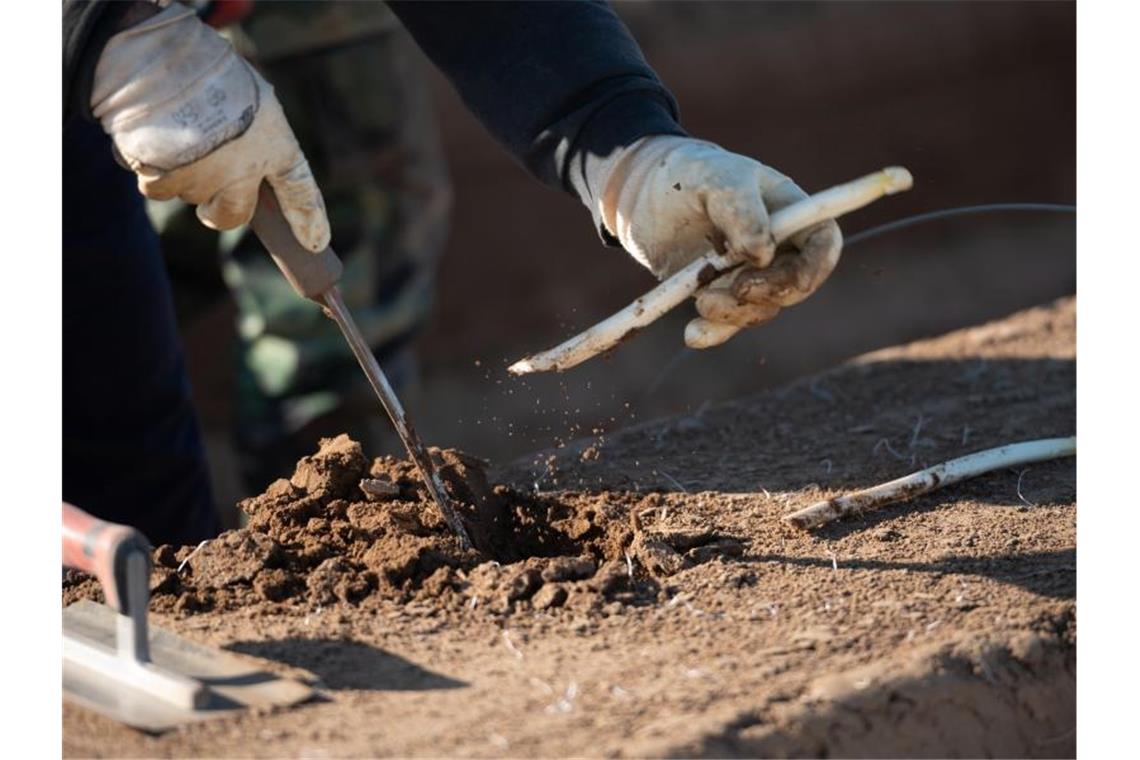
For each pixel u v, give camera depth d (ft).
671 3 68.90
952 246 70.38
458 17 19.61
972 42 75.10
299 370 33.65
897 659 15.75
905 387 27.89
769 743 14.16
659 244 18.17
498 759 13.65
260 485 35.53
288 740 14.11
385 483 19.84
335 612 17.29
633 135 18.52
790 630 16.65
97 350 27.25
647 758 13.52
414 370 36.32
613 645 16.37
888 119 72.18
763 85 69.15
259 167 17.52
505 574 17.93
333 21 32.22
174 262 34.55
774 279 16.90
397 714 14.65
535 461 24.32
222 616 17.24
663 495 21.93
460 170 60.59
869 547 19.39
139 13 17.12
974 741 15.46
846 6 72.43
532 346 59.62
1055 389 27.14
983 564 18.61
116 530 14.98
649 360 57.77
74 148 25.52
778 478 22.89
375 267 33.96
